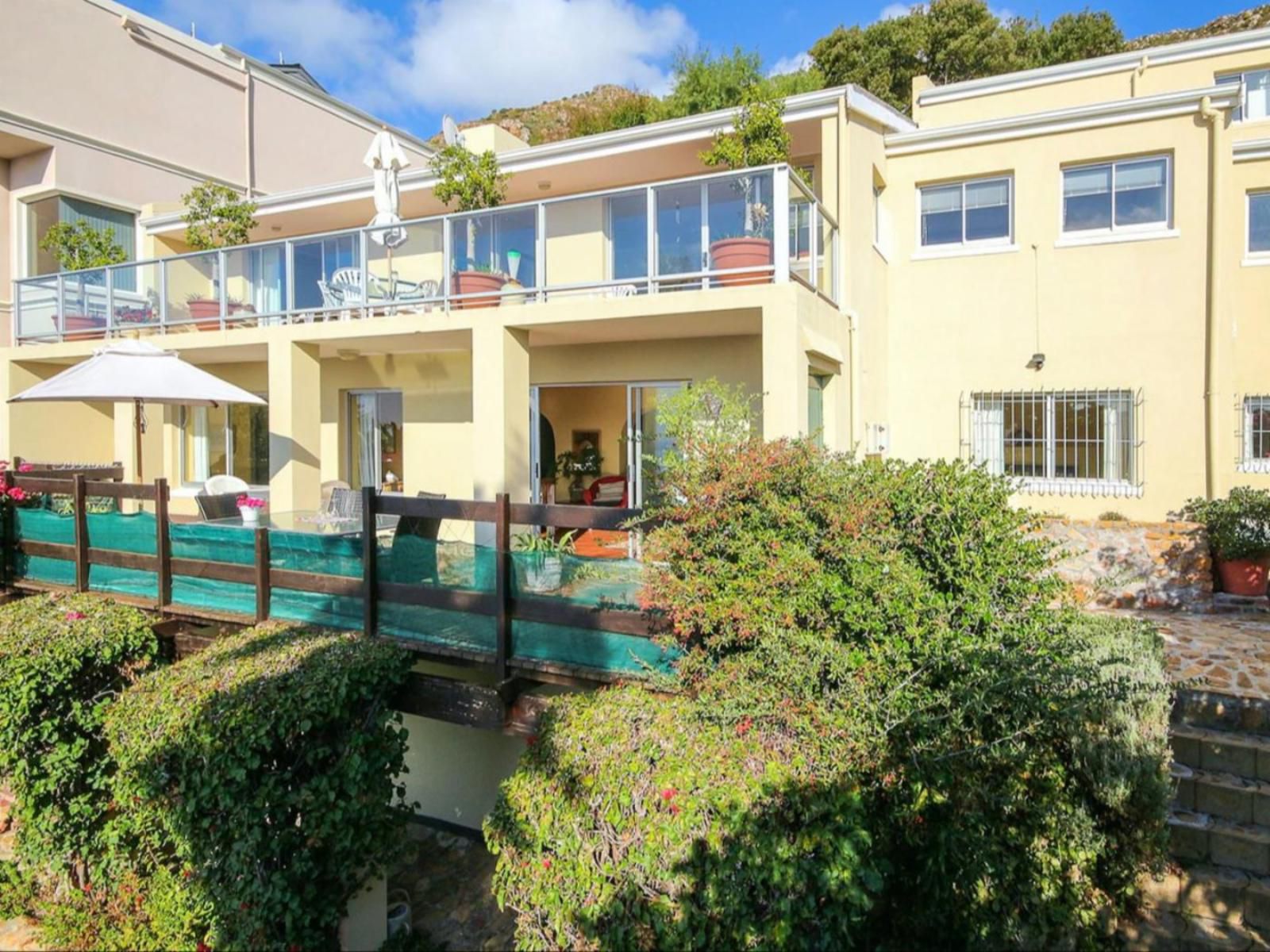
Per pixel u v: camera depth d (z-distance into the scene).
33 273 14.38
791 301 7.32
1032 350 11.10
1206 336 10.23
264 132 17.44
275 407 10.28
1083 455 10.91
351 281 10.16
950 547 4.25
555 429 11.96
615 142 10.80
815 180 11.31
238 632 6.25
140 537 7.12
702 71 20.42
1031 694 3.74
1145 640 5.00
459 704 5.35
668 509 4.47
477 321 8.89
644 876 3.35
